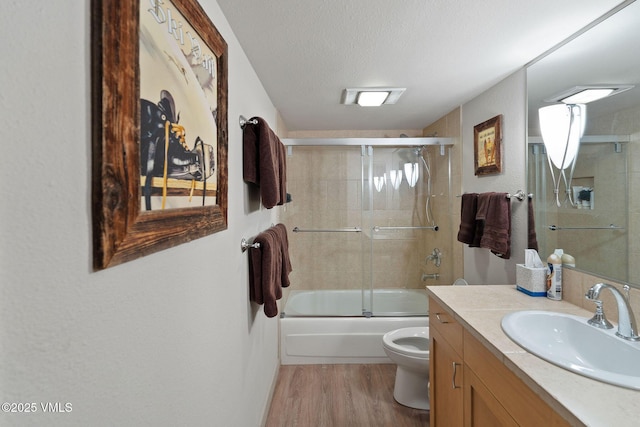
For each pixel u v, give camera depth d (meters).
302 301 3.21
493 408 1.13
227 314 1.31
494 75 2.02
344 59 1.77
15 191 0.43
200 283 1.03
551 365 0.96
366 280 3.17
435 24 1.42
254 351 1.79
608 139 1.33
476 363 1.26
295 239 3.24
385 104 2.64
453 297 1.66
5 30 0.41
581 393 0.82
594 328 1.21
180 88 0.85
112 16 0.57
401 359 2.15
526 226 1.89
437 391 1.72
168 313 0.82
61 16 0.49
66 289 0.50
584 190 1.47
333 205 3.22
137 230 0.65
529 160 1.85
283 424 2.05
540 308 1.48
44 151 0.46
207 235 1.06
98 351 0.57
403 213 3.20
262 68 1.88
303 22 1.39
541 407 0.87
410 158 3.18
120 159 0.59
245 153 1.58
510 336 1.14
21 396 0.43
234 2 1.24
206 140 1.03
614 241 1.31
